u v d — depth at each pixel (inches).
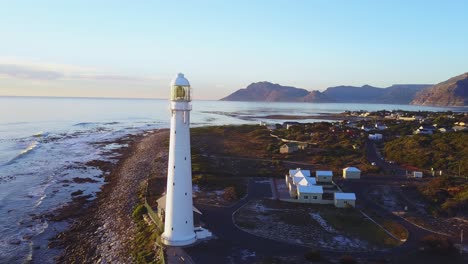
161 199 1573.6
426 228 1600.6
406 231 1552.7
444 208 1822.1
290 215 1731.1
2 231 1717.5
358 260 1263.5
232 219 1649.9
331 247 1378.0
